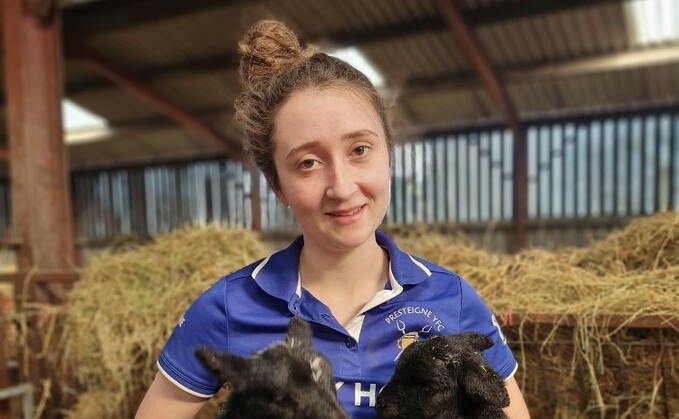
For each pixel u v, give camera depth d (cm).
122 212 1339
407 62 838
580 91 884
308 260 136
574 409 226
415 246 357
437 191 1033
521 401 143
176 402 134
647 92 866
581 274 265
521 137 973
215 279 304
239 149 1163
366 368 127
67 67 947
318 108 119
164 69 923
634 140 909
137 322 292
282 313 132
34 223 434
